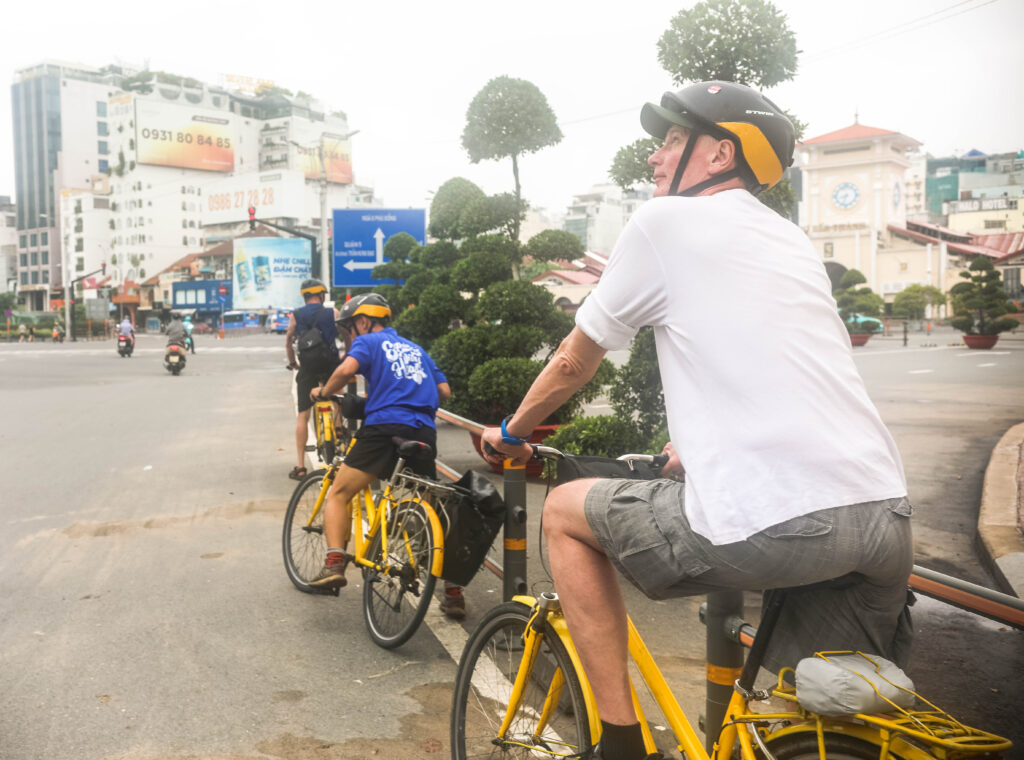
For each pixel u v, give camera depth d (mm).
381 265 20391
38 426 12430
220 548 5812
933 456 8992
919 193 129125
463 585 3885
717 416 1697
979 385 17047
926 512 6652
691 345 1729
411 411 4379
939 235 77875
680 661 3904
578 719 2127
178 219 124562
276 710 3387
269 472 8641
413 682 3676
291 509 5078
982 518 5969
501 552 5441
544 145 10531
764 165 1879
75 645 4059
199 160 125000
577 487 2047
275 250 90562
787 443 1638
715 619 2385
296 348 8391
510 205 10727
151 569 5316
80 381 21828
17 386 20125
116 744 3090
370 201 135750
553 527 2074
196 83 125250
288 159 130375
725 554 1661
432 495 4039
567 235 10469
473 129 10375
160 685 3609
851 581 1717
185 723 3264
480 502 3781
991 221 77938
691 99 1903
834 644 1783
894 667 1638
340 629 4312
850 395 1724
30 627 4293
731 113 1868
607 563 2025
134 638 4152
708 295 1721
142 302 117562
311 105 139875
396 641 3963
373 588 4242
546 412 1999
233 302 92688
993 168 89812
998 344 36156
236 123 129500
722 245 1735
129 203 123125
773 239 1787
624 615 2033
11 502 7246
